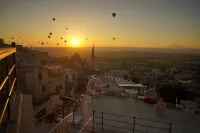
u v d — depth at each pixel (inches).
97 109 299.9
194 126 242.5
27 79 888.3
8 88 106.3
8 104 97.0
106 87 448.1
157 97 377.1
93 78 461.7
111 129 231.1
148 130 230.5
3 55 68.9
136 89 466.3
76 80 1342.3
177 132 225.3
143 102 342.6
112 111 291.4
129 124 245.8
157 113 281.1
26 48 1210.6
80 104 325.1
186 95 875.4
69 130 220.2
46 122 413.4
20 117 112.4
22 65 965.8
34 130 115.0
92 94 376.8
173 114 284.5
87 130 223.1
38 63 1195.3
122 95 376.8
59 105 449.1
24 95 152.5
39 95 912.3
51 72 1096.2
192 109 298.4
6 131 85.2
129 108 308.3
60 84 1097.4
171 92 891.4
